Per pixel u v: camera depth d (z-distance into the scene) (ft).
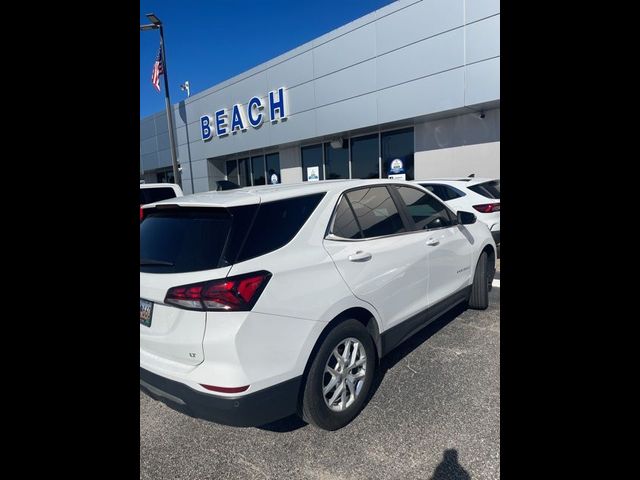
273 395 6.51
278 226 7.17
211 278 6.28
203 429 8.00
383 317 8.61
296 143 40.88
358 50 32.35
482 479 6.20
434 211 11.25
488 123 27.94
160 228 7.61
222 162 54.13
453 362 9.91
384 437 7.34
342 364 7.63
